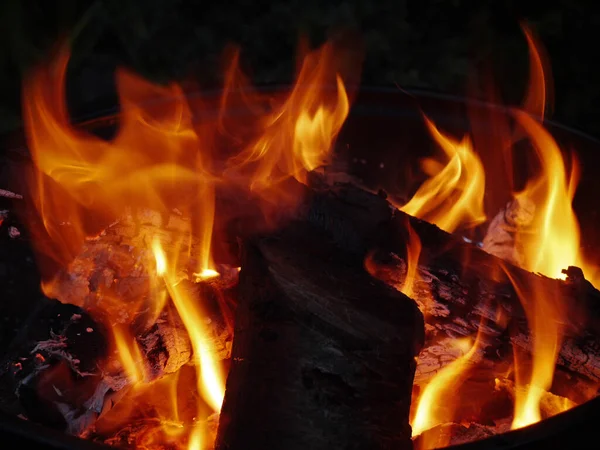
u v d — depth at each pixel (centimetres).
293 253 72
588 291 76
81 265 82
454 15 151
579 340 73
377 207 76
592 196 92
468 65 142
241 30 146
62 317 79
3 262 86
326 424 64
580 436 61
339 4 142
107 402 74
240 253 75
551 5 144
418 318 68
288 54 147
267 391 65
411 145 101
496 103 96
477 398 81
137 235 81
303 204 76
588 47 144
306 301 68
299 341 66
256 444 64
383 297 69
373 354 66
